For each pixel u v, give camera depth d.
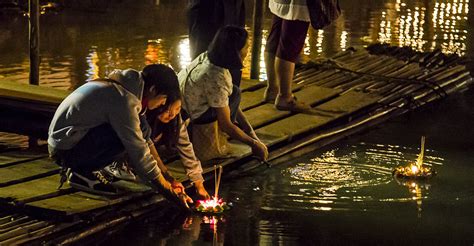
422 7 19.19
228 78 7.61
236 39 7.50
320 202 7.48
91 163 6.89
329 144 9.17
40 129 8.20
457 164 8.70
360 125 9.82
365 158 8.77
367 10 18.36
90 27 14.92
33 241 6.27
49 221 6.56
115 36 14.22
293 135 8.91
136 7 17.23
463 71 12.12
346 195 7.68
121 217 6.82
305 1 9.20
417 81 11.26
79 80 11.23
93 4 17.28
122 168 7.27
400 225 7.03
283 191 7.72
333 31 15.57
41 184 7.14
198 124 7.85
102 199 6.88
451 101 11.09
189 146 7.29
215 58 7.54
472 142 9.46
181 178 7.47
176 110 6.95
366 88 10.93
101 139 6.79
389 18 17.42
